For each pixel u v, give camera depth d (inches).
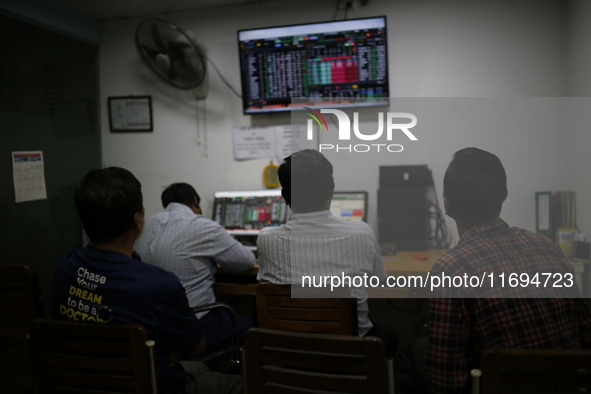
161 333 46.4
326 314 55.6
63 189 108.5
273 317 58.4
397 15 102.3
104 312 44.1
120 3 107.0
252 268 86.7
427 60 101.3
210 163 115.9
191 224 79.6
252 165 113.4
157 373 45.5
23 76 97.3
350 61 101.0
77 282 45.3
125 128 120.2
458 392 40.8
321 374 41.2
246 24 110.5
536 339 39.8
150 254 78.7
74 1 104.1
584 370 39.0
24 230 97.0
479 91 99.1
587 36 84.6
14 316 69.2
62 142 108.3
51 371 45.8
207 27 113.0
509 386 37.3
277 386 42.9
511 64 97.5
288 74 104.5
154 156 119.3
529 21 96.2
